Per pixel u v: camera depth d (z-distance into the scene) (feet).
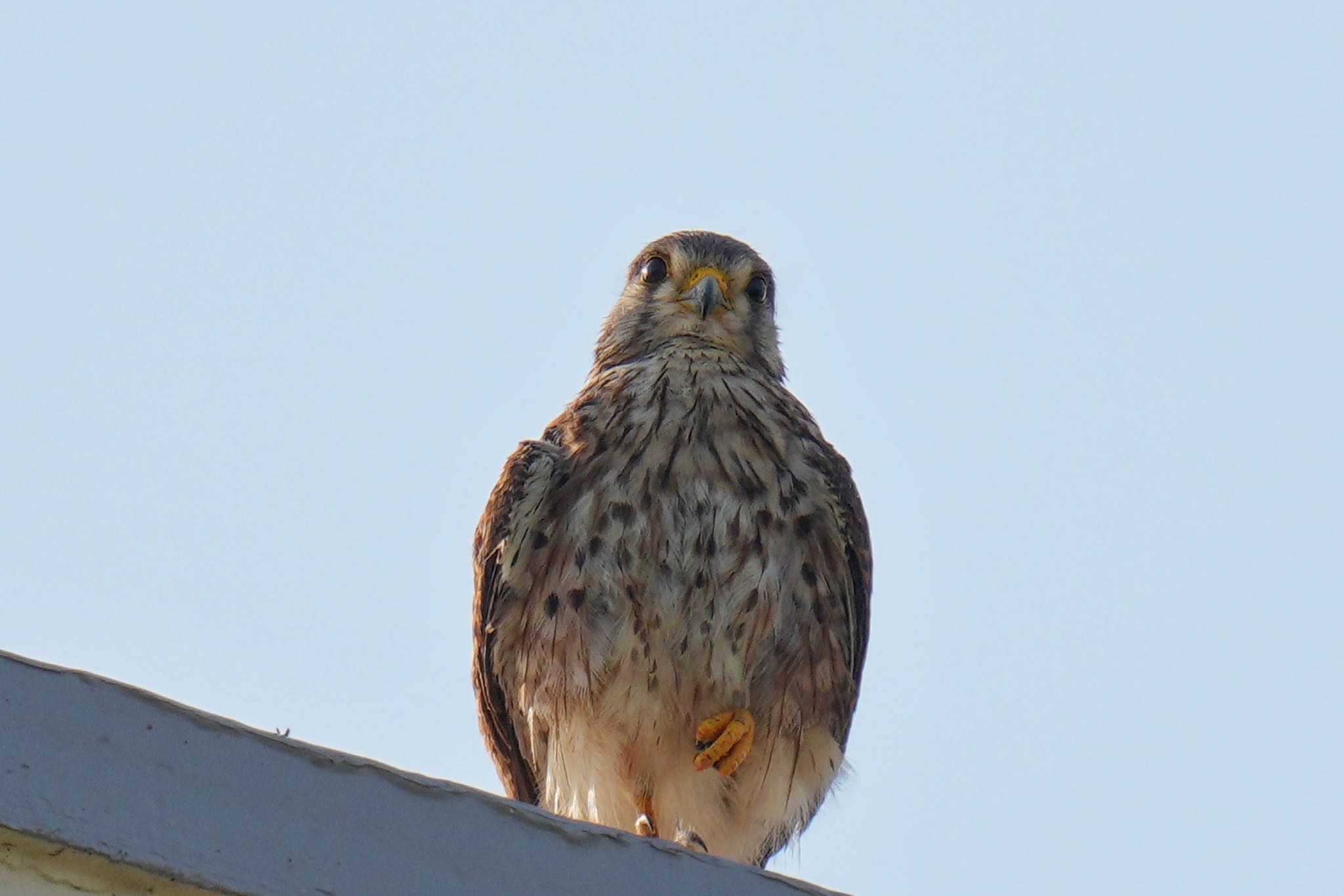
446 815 21.56
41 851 20.02
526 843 21.75
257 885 20.52
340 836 21.06
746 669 37.17
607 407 39.11
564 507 37.83
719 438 37.99
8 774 19.93
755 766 38.04
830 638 38.22
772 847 39.91
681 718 37.45
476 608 39.70
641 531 36.99
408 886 21.07
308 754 21.29
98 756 20.36
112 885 20.25
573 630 37.01
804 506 38.14
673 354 41.86
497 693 39.99
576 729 37.47
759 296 44.42
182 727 20.84
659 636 36.70
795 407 40.50
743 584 36.88
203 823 20.54
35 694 20.35
